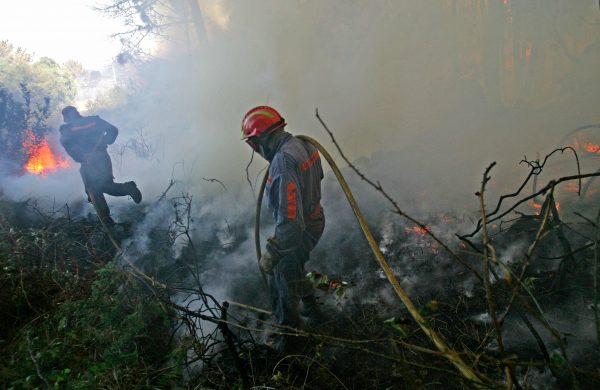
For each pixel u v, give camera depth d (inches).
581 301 131.3
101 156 214.1
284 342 129.8
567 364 83.1
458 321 138.3
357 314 149.3
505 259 155.0
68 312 140.2
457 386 108.5
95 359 128.3
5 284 154.4
